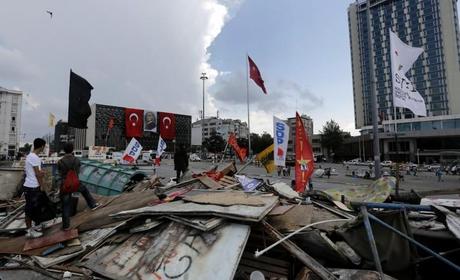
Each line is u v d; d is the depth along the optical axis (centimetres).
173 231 445
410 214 584
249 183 894
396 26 7069
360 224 448
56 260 465
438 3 7150
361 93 7850
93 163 1252
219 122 13188
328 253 442
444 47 7175
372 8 6962
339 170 4441
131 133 9075
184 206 496
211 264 365
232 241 394
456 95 7125
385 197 696
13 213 757
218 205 486
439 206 474
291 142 7306
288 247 409
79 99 970
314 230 470
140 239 462
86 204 758
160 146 2697
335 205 730
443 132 6350
